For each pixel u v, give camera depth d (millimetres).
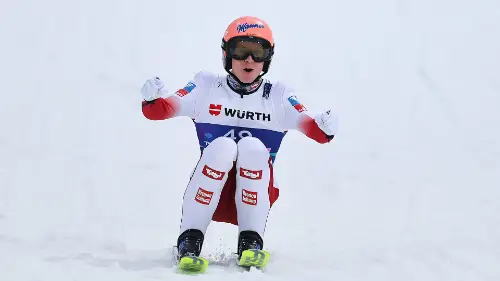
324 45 39781
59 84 32719
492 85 36156
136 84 33500
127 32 39188
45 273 14117
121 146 27156
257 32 16688
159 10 42250
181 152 27266
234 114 17250
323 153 28031
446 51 39906
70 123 28875
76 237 17469
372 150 28500
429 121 31859
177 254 15781
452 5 45969
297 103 17266
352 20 43312
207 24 41094
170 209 21312
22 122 28406
